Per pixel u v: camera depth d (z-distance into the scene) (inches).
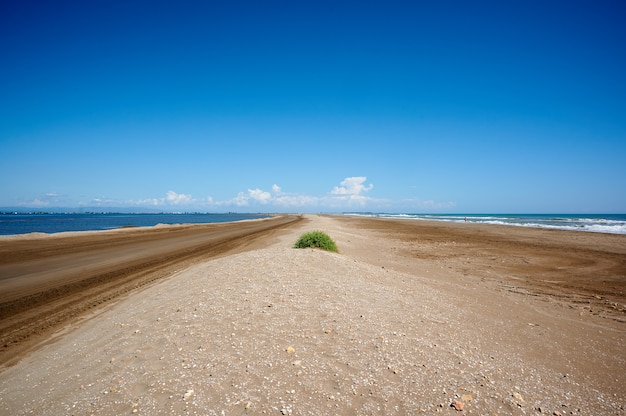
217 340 188.5
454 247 837.2
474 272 514.3
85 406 140.1
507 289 401.1
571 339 237.1
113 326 236.8
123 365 171.8
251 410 132.3
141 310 259.9
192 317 221.8
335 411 133.9
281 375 155.5
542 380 170.6
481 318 268.5
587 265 585.3
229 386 146.9
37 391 160.9
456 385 154.6
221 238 1121.4
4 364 208.4
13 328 275.9
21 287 427.8
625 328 267.3
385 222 2317.9
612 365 196.5
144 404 137.7
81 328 260.1
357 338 193.8
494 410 139.0
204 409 132.6
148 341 194.9
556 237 1108.5
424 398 143.3
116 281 448.1
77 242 994.1
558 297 367.2
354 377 155.6
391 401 140.5
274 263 360.8
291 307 237.5
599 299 360.2
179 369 160.7
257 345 182.7
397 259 628.4
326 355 174.4
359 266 402.9
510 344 218.5
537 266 573.6
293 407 134.7
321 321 215.3
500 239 1049.5
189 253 730.2
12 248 831.1
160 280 415.8
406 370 163.6
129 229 1553.9
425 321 238.4
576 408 147.4
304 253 419.5
